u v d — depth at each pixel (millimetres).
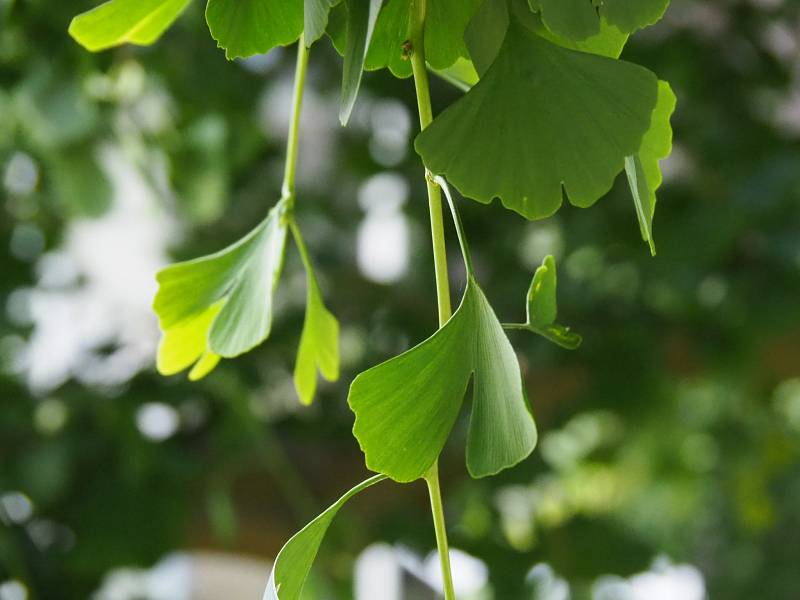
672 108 742
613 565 3105
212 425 2635
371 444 703
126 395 2557
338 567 2752
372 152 2875
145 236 2721
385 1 721
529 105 702
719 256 2490
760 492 3857
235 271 812
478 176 698
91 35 788
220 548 2906
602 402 2838
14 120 2107
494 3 724
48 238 2686
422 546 2938
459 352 713
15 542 2473
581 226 2674
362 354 2893
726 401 3516
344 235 2932
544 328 732
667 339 2811
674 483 3887
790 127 2715
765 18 2607
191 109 2184
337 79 2707
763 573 5434
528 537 3076
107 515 2512
